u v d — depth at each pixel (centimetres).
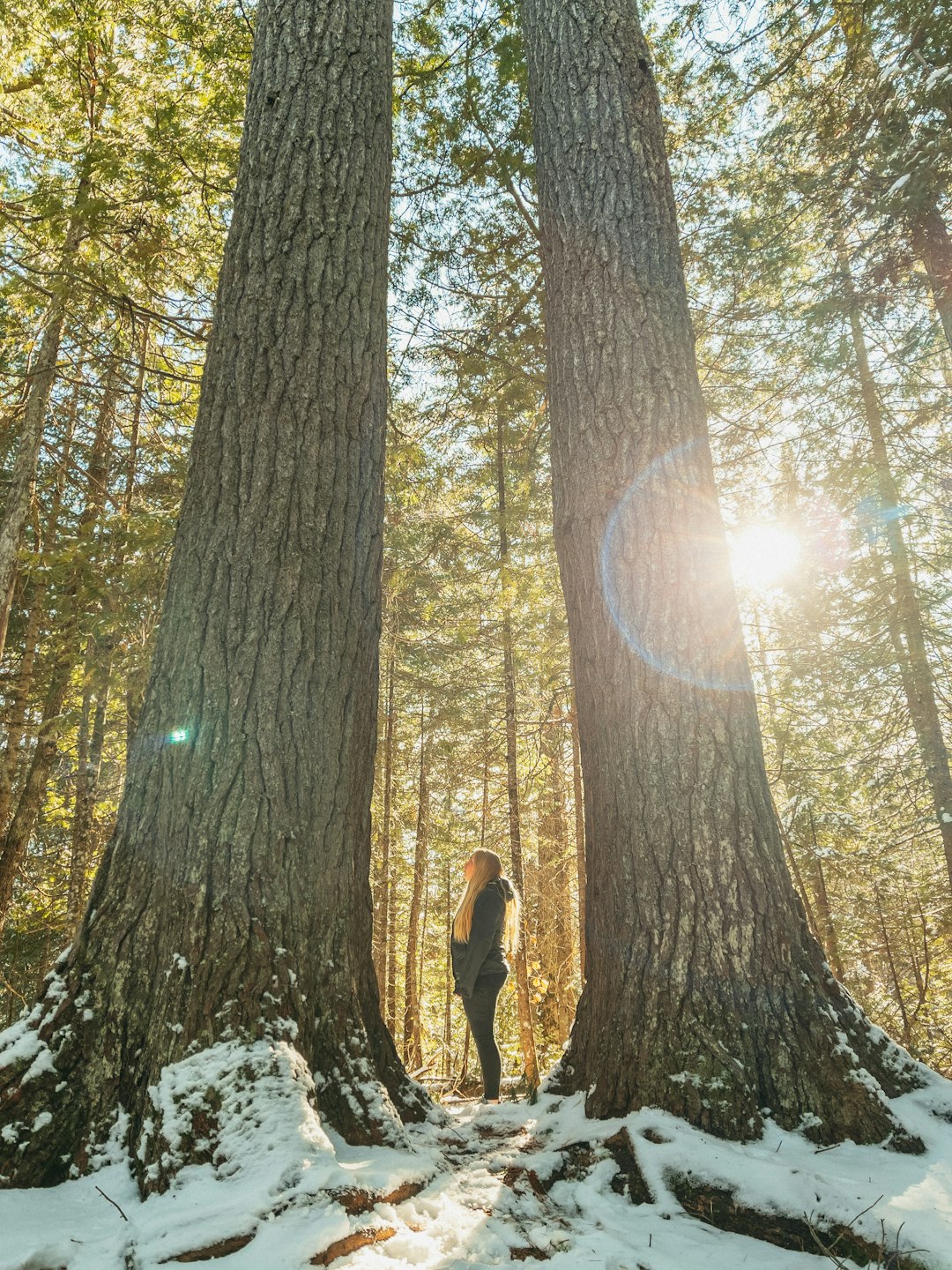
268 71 461
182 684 341
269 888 313
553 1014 1290
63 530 1013
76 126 956
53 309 772
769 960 333
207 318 776
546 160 502
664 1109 311
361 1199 225
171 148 734
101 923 308
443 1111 365
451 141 813
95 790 1071
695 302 820
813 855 1273
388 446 863
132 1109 272
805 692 1127
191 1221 208
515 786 1098
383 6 505
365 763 387
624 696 387
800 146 817
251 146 445
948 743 1219
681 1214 261
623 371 431
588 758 407
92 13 832
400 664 1525
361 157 452
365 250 438
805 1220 246
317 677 356
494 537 1188
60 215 743
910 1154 286
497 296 873
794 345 841
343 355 409
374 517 412
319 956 324
